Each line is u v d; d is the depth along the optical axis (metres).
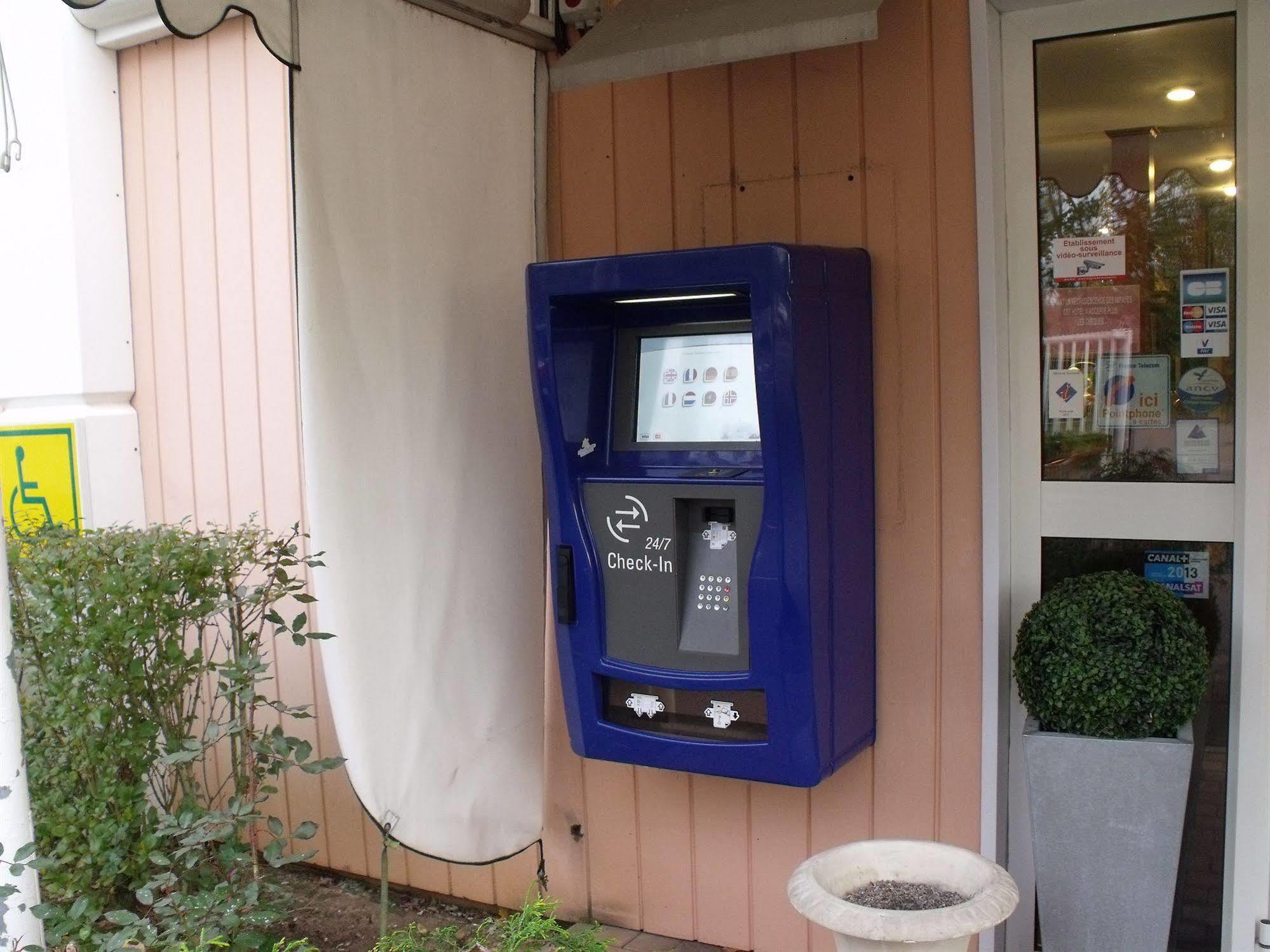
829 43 2.56
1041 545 3.14
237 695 3.26
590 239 3.52
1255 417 2.80
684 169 3.36
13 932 2.78
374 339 3.00
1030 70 3.05
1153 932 2.68
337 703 3.04
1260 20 2.75
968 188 3.01
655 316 3.15
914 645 3.16
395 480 3.10
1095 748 2.65
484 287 3.31
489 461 3.37
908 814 3.21
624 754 3.12
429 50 3.08
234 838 3.21
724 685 2.91
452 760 3.32
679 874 3.56
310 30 2.75
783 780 2.92
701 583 2.99
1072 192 3.05
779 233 3.25
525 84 3.43
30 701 3.41
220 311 4.35
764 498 2.81
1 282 4.59
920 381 3.10
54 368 4.51
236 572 3.55
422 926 3.84
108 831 3.31
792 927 3.40
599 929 2.84
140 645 3.43
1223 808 2.98
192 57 4.32
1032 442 3.12
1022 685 2.78
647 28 2.91
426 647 3.22
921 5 3.02
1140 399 3.02
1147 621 2.63
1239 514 2.90
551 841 3.77
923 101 3.04
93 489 4.45
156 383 4.56
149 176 4.48
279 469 4.26
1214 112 2.90
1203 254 2.94
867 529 3.12
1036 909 3.19
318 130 2.79
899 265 3.10
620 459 3.14
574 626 3.11
